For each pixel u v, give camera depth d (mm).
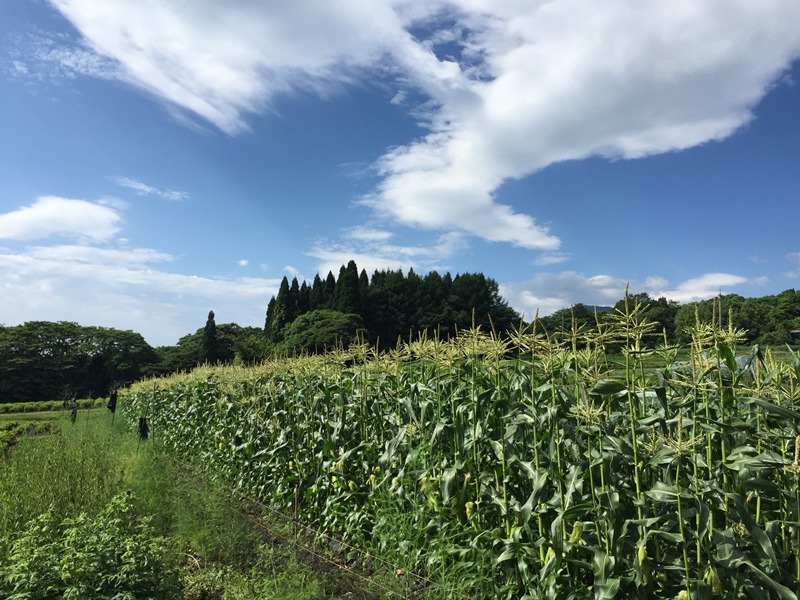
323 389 6980
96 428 16047
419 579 4715
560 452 3955
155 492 7473
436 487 4840
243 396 9383
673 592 3273
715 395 3645
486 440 4477
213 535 5965
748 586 2906
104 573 3881
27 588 3678
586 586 3771
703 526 2965
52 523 5148
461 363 5082
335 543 5895
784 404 3193
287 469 7328
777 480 3324
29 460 7672
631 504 3516
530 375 4258
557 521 3582
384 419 6055
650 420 3457
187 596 4809
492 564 4199
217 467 9578
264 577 5098
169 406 13773
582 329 3957
